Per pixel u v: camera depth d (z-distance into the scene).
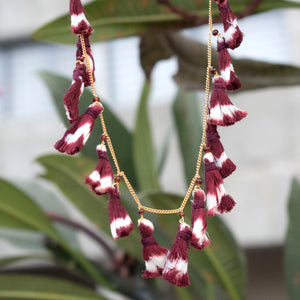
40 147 1.89
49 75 1.13
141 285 1.27
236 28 0.78
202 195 0.79
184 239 0.77
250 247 1.68
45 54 2.11
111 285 1.25
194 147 1.19
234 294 1.03
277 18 1.89
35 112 2.05
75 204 1.03
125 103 1.88
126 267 1.27
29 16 2.01
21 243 1.34
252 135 1.72
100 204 1.01
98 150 0.78
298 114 1.71
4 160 1.90
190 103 1.24
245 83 1.01
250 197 1.68
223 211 0.78
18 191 1.03
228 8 0.78
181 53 1.02
